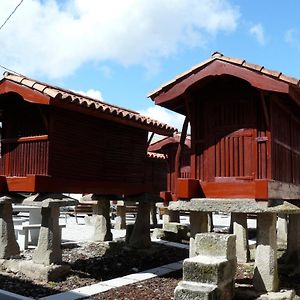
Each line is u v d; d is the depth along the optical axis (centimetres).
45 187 784
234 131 678
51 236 812
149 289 723
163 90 709
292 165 776
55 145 808
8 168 866
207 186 686
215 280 558
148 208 1109
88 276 823
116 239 1276
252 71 631
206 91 707
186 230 1310
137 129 1019
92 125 895
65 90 869
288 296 620
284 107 725
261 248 651
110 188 931
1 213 904
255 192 634
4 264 857
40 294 691
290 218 880
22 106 865
